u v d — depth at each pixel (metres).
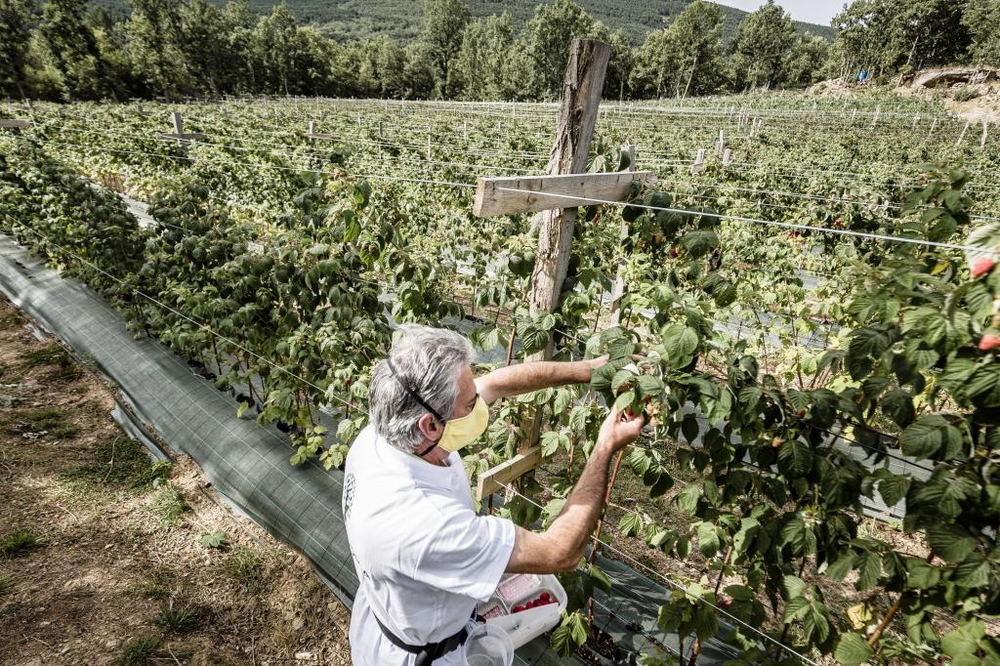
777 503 2.03
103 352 5.41
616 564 3.38
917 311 1.66
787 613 2.01
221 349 4.26
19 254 7.63
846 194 9.45
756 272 5.88
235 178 11.73
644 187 2.51
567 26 72.25
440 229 9.35
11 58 48.16
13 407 4.88
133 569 3.41
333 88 80.38
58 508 3.85
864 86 57.62
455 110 41.03
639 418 1.46
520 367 1.77
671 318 2.41
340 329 3.93
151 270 5.16
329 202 4.42
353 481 1.32
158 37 61.34
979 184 12.64
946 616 3.20
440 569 1.15
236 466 3.92
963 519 1.65
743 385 1.95
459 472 1.41
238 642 3.02
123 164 13.69
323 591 3.31
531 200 2.03
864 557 1.86
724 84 84.94
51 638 2.93
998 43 50.56
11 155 8.51
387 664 1.38
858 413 1.85
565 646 2.47
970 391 1.43
